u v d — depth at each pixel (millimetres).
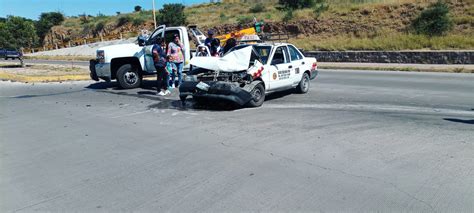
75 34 70188
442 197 4207
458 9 25656
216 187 4613
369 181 4656
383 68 18641
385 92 11719
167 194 4465
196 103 10172
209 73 9852
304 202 4156
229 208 4066
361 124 7410
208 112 8969
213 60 9555
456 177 4727
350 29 28562
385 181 4645
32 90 13570
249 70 9297
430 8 25953
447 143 6055
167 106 9875
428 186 4488
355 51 22562
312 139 6418
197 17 49750
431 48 21547
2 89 13945
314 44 26484
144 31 15125
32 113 9430
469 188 4414
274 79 10008
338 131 6895
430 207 3990
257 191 4465
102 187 4719
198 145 6301
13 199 4465
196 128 7414
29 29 39062
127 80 13266
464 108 8977
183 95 9695
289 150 5871
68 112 9453
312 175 4879
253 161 5445
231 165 5320
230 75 9336
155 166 5387
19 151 6297
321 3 38281
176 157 5742
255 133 6902
